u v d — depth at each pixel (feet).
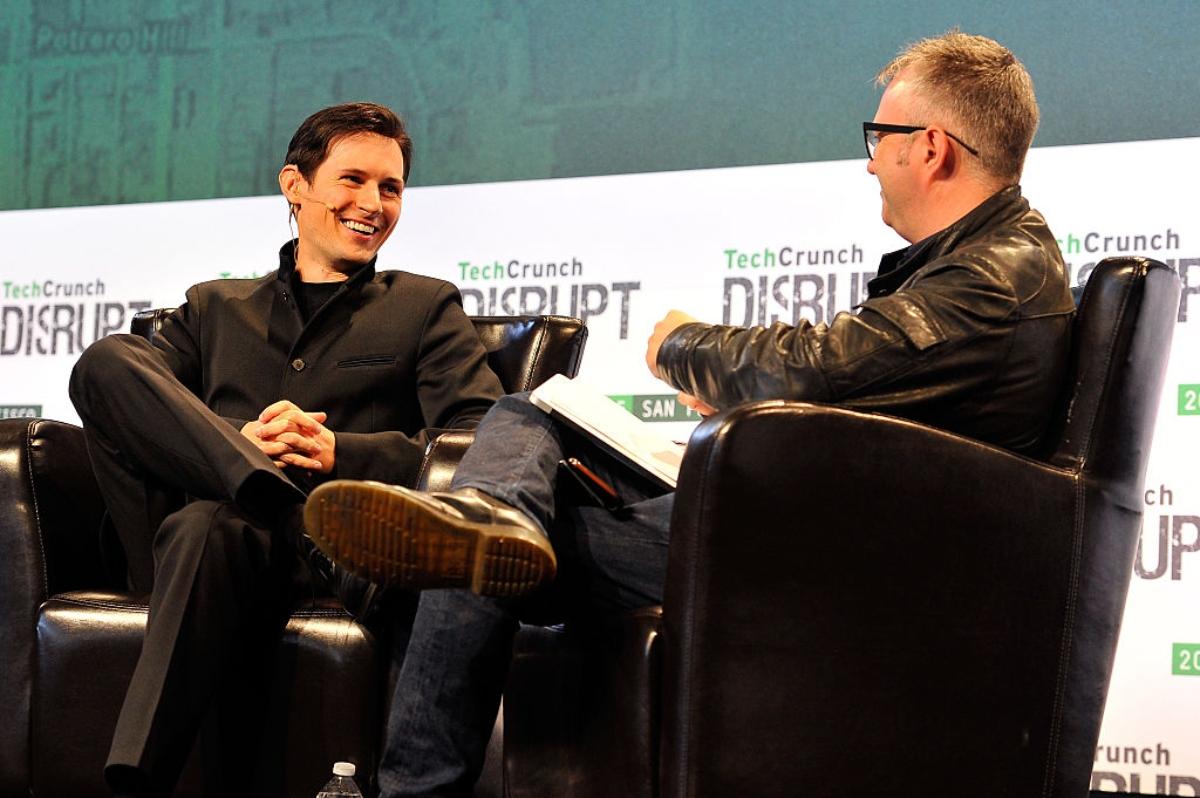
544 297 14.89
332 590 8.66
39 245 16.30
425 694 7.21
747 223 14.42
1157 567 12.70
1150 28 14.29
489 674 7.28
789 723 6.73
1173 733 12.51
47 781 8.96
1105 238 13.28
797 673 6.74
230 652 8.51
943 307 7.23
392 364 11.02
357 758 8.48
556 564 6.87
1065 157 13.44
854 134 15.12
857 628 6.82
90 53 17.42
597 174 15.87
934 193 8.25
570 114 15.99
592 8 16.01
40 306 16.22
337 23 16.74
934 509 6.95
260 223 15.80
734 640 6.70
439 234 15.23
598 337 14.69
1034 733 7.18
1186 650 12.56
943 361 7.16
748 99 15.48
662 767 6.81
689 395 8.07
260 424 9.59
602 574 7.56
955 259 7.47
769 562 6.73
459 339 11.15
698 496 6.73
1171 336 7.73
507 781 7.51
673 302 14.52
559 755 7.38
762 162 15.40
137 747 7.97
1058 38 14.49
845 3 15.26
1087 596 7.31
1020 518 7.13
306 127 11.67
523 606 7.45
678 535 6.82
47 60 17.49
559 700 7.43
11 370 16.21
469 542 6.64
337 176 11.44
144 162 17.17
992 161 8.13
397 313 11.23
